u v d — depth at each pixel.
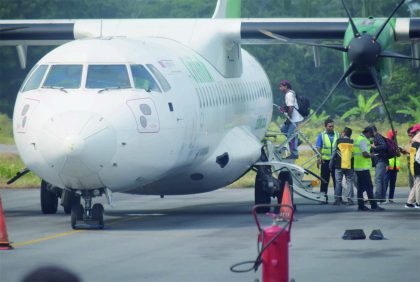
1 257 43.78
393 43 64.31
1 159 118.81
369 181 67.12
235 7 81.88
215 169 62.88
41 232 53.12
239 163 64.56
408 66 190.12
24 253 44.97
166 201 77.00
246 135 68.69
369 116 186.12
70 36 68.88
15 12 194.25
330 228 54.97
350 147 68.38
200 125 59.50
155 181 58.75
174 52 61.31
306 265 41.59
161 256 44.03
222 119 64.81
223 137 65.25
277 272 34.69
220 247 46.88
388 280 38.09
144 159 52.81
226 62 67.81
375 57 61.47
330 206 70.62
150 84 54.66
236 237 50.66
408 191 85.00
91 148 50.12
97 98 52.09
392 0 188.00
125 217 62.16
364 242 48.75
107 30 67.38
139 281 38.03
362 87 63.34
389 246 47.28
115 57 54.97
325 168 73.69
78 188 52.84
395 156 71.31
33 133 51.66
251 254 44.59
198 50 65.44
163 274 39.53
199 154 60.41
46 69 54.62
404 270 40.28
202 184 63.28
